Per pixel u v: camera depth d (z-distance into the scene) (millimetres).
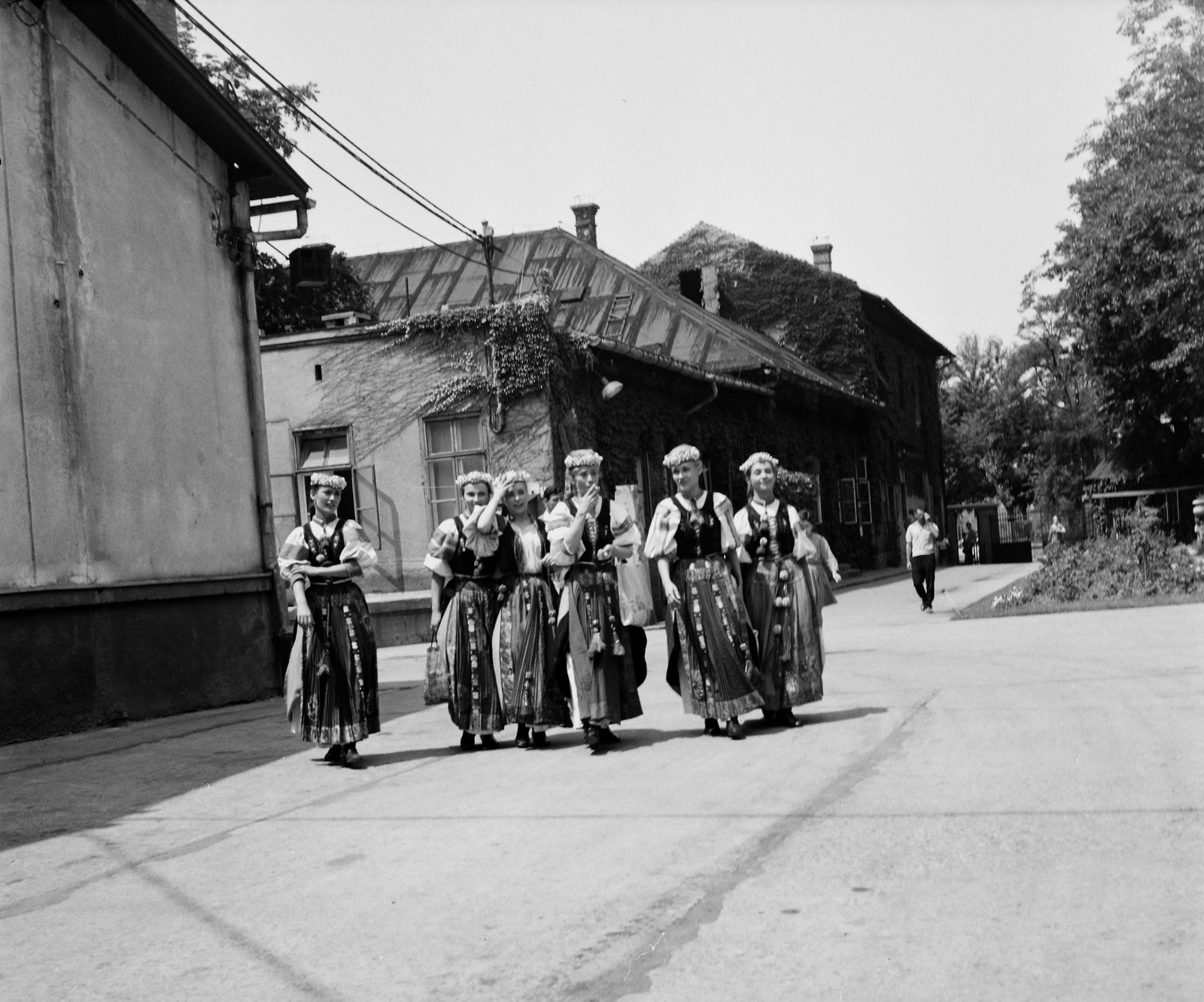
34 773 8773
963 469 73812
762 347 39094
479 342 22719
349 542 8281
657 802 6273
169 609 12672
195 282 14156
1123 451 43906
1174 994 3465
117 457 12336
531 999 3764
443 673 8586
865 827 5418
